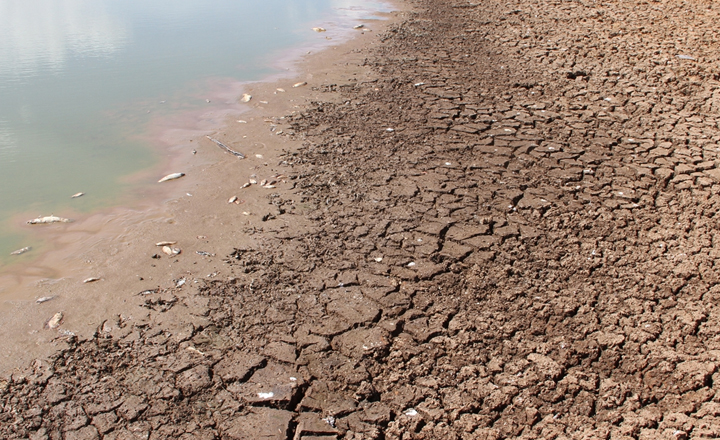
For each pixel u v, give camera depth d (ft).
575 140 22.34
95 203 18.24
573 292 13.66
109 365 11.64
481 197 18.10
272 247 15.70
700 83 28.48
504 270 14.52
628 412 10.46
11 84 29.91
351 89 29.48
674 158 20.68
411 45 38.86
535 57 34.40
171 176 19.98
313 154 21.62
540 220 16.80
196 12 50.78
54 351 12.01
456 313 13.04
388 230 16.29
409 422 10.36
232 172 20.35
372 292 13.70
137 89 29.35
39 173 20.16
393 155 21.27
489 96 27.66
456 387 11.07
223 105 27.30
